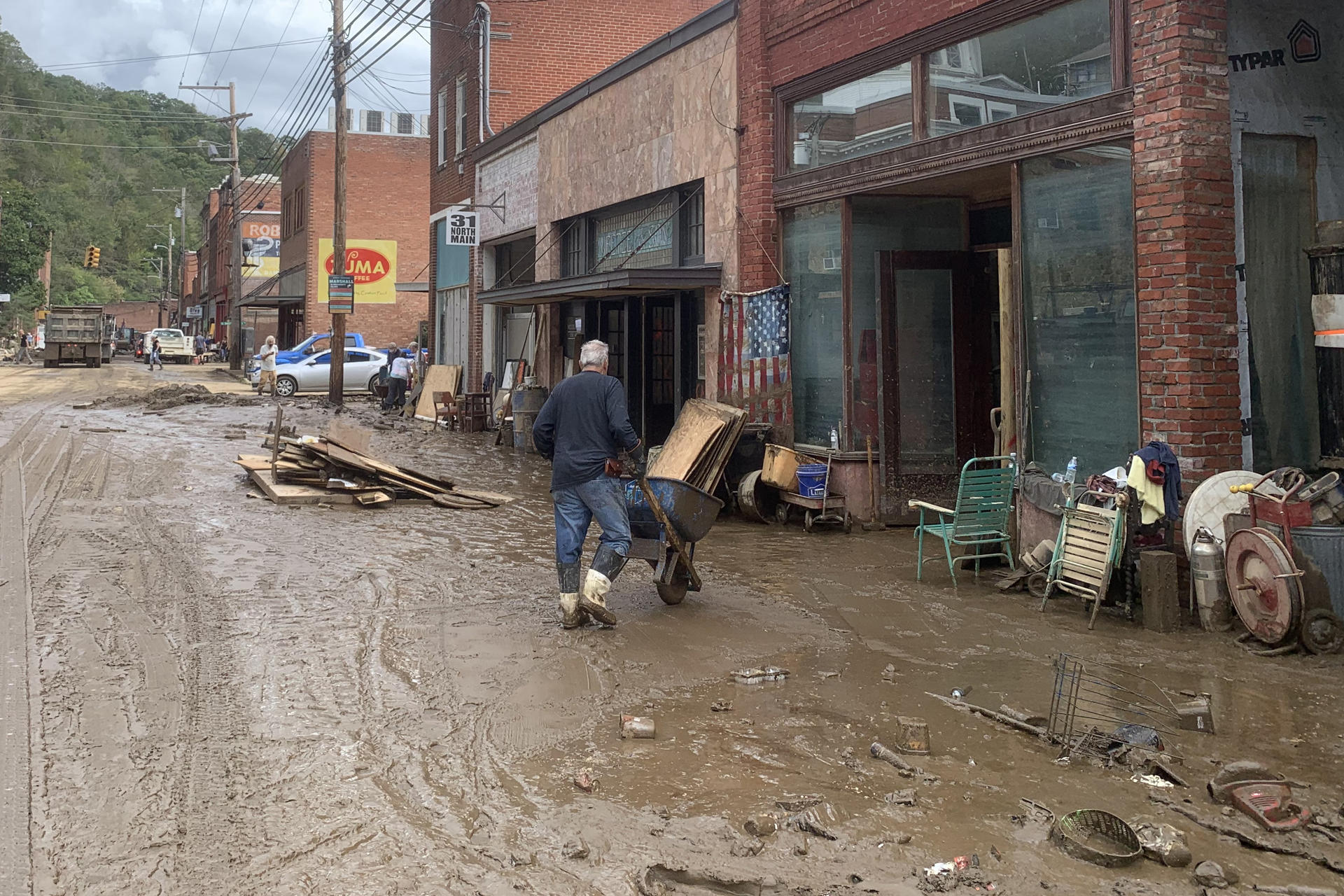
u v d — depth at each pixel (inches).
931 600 309.9
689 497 298.2
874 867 151.1
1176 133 293.3
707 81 539.2
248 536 403.5
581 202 703.7
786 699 222.4
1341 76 319.0
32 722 204.4
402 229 1881.2
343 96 1083.9
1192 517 281.7
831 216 458.6
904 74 412.2
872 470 442.0
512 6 896.9
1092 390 332.2
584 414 275.7
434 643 261.9
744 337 506.9
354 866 150.1
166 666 241.4
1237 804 168.6
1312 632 248.8
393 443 779.4
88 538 392.8
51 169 4662.9
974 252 444.1
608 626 277.1
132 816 165.0
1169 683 231.5
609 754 192.7
